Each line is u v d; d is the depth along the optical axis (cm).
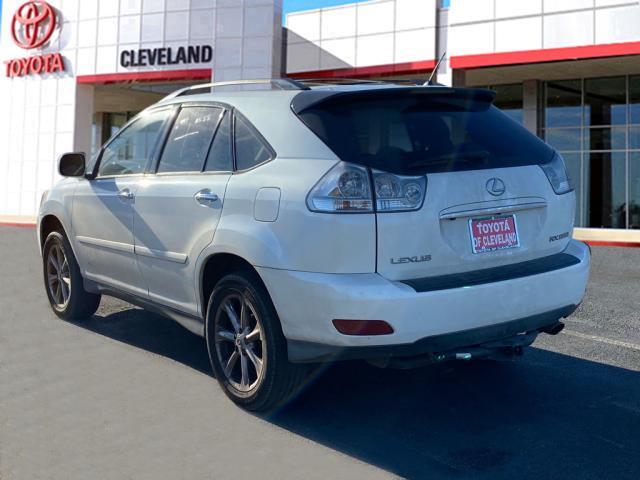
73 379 465
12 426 387
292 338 374
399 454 358
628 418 408
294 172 375
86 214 550
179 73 2286
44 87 2497
